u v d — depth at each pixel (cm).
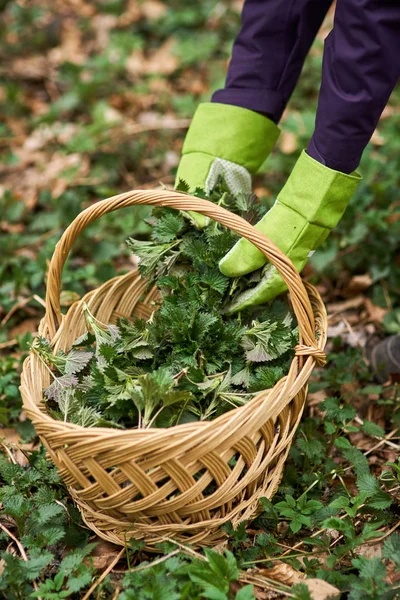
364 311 267
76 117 399
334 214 175
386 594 155
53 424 152
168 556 160
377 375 233
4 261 285
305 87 398
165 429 147
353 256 278
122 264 290
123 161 350
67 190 328
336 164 169
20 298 273
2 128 383
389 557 159
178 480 152
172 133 372
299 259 179
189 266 202
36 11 506
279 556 171
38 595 151
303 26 195
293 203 175
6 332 256
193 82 423
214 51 456
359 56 154
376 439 212
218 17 486
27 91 422
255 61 200
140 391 161
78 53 464
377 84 157
